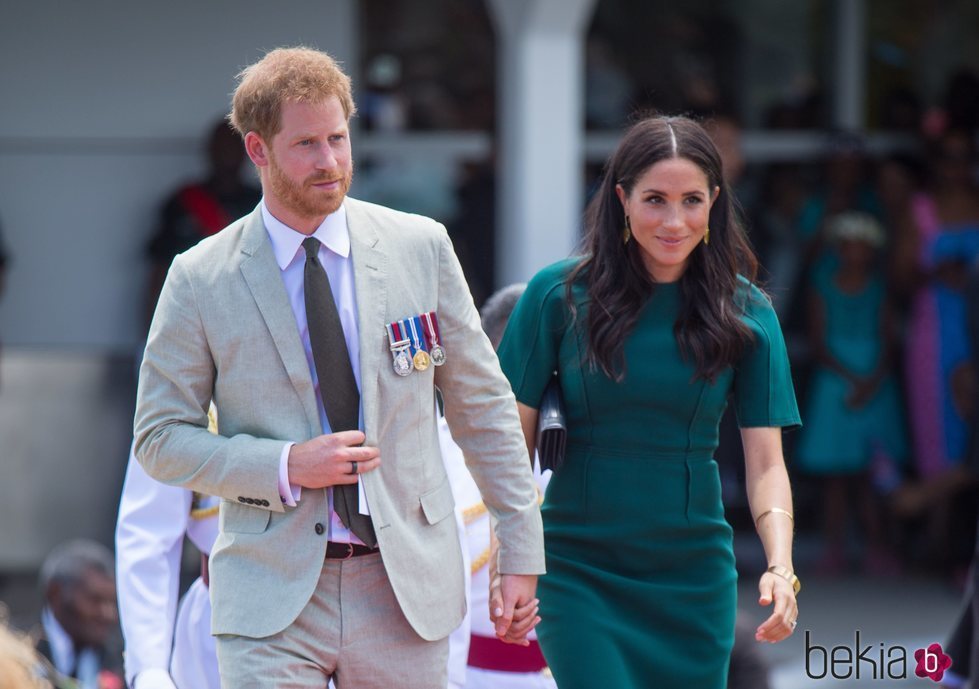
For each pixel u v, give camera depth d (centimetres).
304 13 3312
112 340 3288
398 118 3528
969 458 3048
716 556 1453
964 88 3478
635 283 1429
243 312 1239
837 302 3362
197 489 1248
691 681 1435
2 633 752
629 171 1408
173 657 1488
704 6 3672
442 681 1289
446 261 1305
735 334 1424
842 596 3136
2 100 3238
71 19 3244
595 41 3638
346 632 1241
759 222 3578
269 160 1221
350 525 1234
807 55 3712
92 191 3269
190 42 3275
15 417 3259
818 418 3353
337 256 1265
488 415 1317
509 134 2881
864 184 3475
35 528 3259
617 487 1430
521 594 1315
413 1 3522
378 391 1245
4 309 3259
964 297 3331
